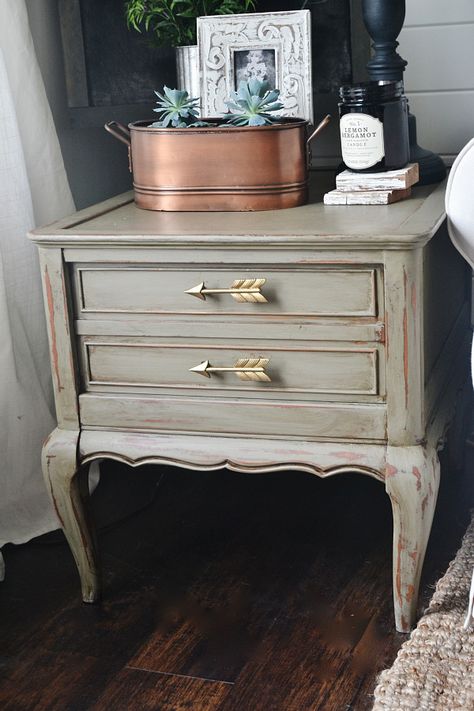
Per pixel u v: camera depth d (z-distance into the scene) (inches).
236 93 62.2
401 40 80.7
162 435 58.5
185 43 74.1
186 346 56.9
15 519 71.7
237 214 60.5
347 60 73.5
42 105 71.2
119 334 57.8
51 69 77.4
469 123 81.0
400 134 61.9
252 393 56.6
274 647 57.7
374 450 55.0
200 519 74.2
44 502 73.4
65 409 59.7
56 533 73.2
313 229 54.2
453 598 59.4
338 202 61.8
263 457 56.5
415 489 54.3
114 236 55.3
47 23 76.5
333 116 81.4
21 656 58.1
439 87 81.0
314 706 52.3
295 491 78.3
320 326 54.3
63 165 73.5
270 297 54.6
